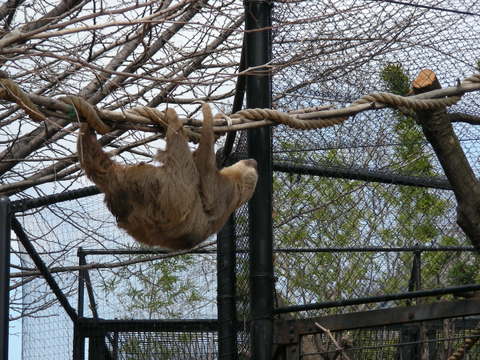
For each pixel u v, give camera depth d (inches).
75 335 378.3
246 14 349.7
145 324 380.2
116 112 311.3
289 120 326.3
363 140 359.3
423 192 363.3
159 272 403.2
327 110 333.1
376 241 361.1
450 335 352.2
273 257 346.6
